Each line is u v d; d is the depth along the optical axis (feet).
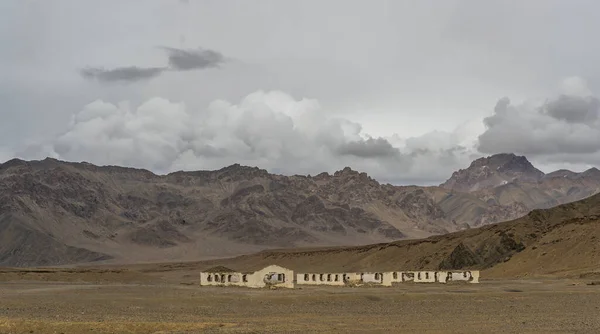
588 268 547.08
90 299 352.69
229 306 334.65
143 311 311.27
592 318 277.23
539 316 288.71
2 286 497.05
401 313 307.78
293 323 266.98
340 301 358.84
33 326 243.40
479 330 244.63
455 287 461.37
